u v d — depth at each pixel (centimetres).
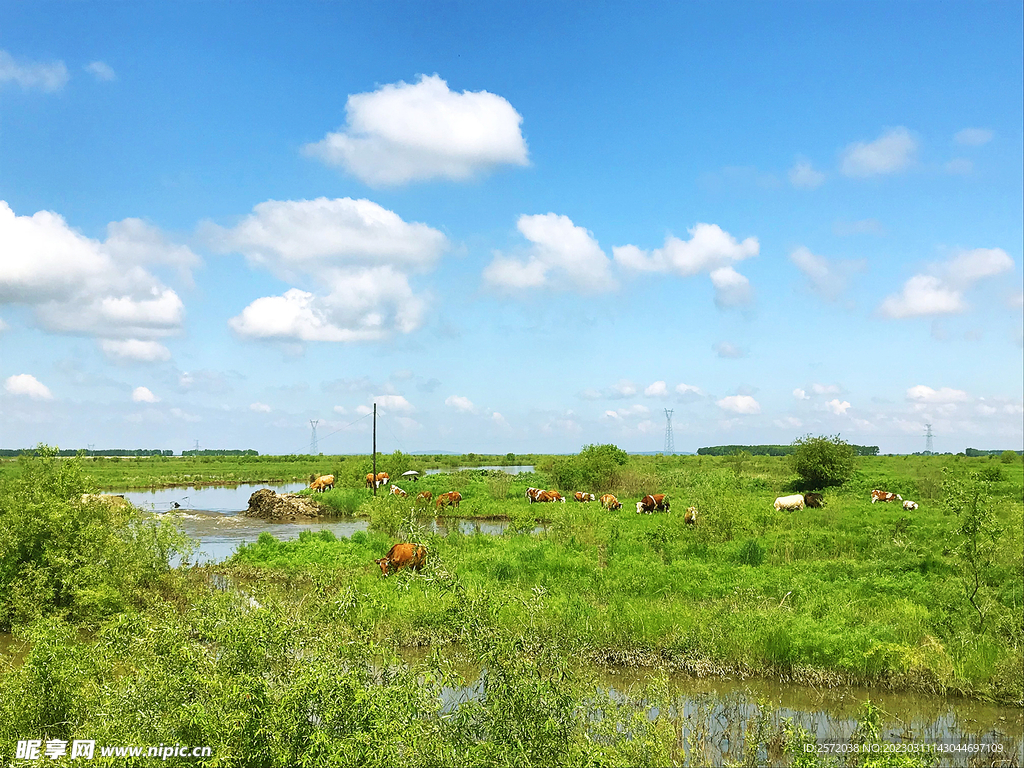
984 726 949
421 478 5466
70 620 1415
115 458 12350
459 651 1034
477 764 500
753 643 1176
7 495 1566
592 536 2223
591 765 521
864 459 8594
